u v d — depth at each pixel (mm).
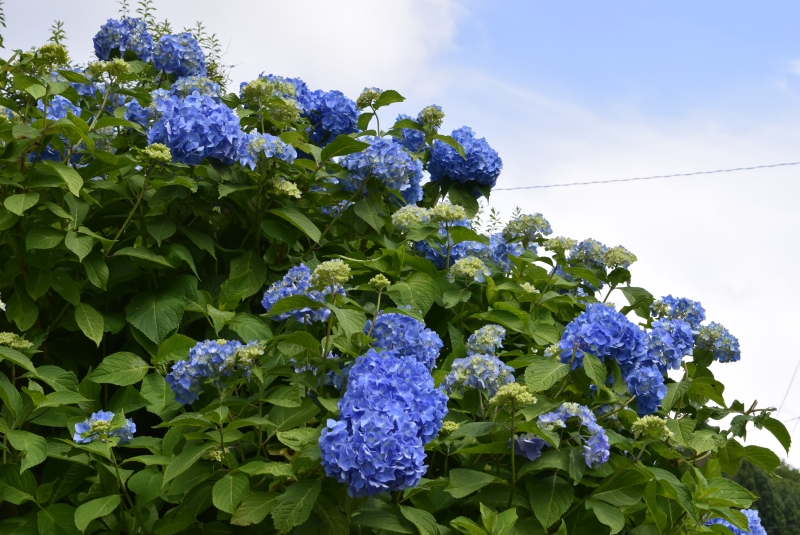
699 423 4570
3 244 3859
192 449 2924
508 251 5191
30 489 3195
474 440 3377
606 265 5082
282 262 4324
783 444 4156
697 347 4836
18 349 3271
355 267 4258
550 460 3189
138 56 5770
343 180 4547
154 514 3221
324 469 2703
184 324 3945
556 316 4891
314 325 3531
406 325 3393
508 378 3375
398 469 2594
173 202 4016
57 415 3367
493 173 5707
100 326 3643
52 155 4109
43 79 3885
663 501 3488
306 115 5613
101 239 3668
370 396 2660
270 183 4082
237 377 3121
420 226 4625
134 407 3434
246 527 3125
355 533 2994
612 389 3555
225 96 5348
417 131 5801
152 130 3895
